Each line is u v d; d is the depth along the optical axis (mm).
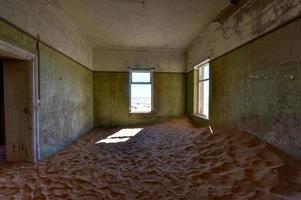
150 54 6715
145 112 6758
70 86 4297
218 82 4215
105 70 6562
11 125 2805
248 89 3076
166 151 3533
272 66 2502
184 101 6930
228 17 3672
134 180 2346
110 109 6613
